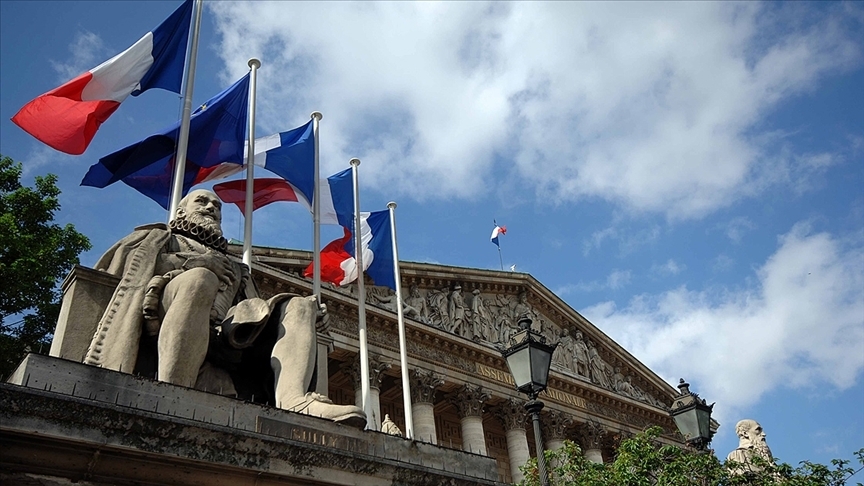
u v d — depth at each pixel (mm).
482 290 59906
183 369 8031
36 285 27797
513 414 54062
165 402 6625
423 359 50188
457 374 51844
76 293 8625
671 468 22531
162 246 9266
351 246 27953
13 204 29625
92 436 5762
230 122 20797
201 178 20656
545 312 64750
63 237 30094
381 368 46656
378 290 50625
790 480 21641
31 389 5672
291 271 45219
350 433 7578
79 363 6402
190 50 19281
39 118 16938
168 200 18859
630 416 65250
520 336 17297
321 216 26969
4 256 27469
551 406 57625
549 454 26750
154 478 6031
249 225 19312
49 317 27922
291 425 7223
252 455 6531
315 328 9172
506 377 55125
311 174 23672
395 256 30312
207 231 10242
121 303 8500
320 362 9836
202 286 8508
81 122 17344
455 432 56406
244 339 8953
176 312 8266
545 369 17031
